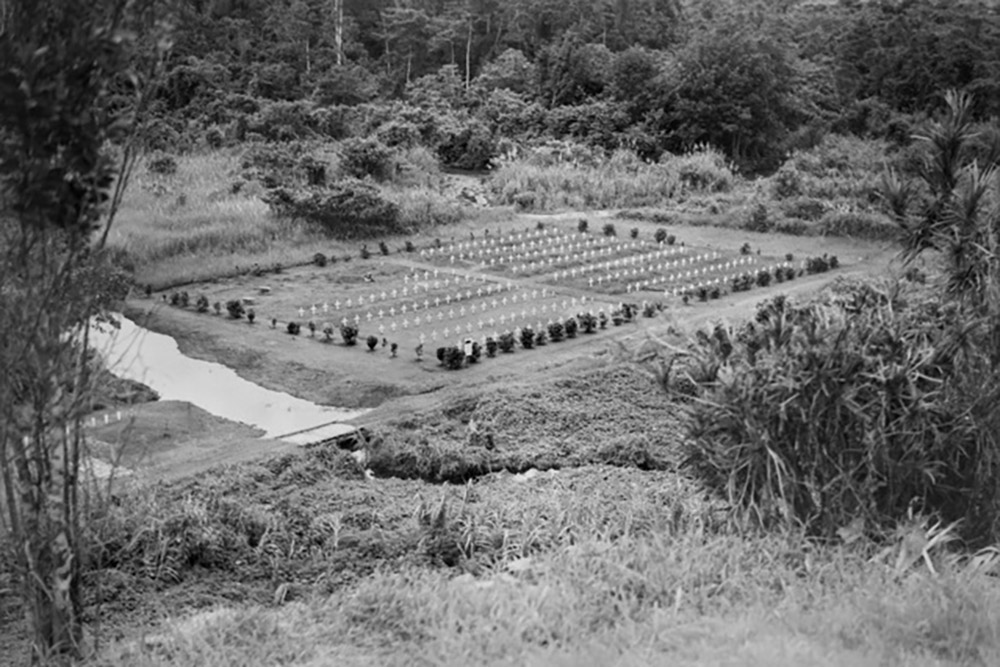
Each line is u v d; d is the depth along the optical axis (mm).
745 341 8977
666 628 6051
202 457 12141
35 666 6848
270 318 18234
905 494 8273
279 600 8664
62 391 6738
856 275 20500
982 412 8336
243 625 6988
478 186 31422
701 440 8578
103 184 6355
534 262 22906
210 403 14219
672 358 9977
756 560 7355
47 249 6504
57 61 6004
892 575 6852
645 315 18531
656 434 13289
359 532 10039
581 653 5734
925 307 9141
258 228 23500
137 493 10164
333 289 20359
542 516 9781
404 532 10016
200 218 24047
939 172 9289
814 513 8141
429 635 6379
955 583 6574
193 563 9312
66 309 6703
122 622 8133
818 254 24031
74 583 6992
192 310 18547
